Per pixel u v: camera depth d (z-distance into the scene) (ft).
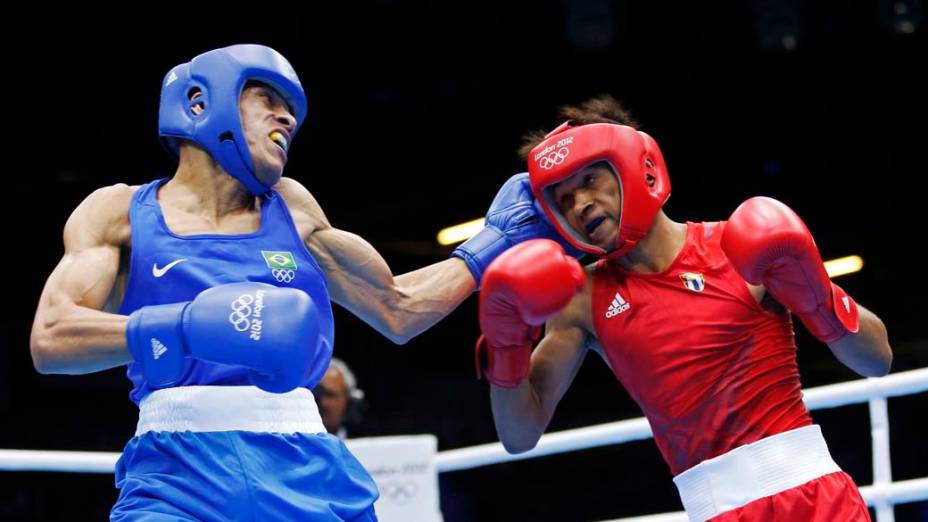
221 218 8.47
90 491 31.55
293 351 7.14
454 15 30.94
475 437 39.22
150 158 31.32
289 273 8.25
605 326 9.26
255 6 28.73
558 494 37.78
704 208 38.52
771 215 8.35
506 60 32.50
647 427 12.58
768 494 8.52
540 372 9.49
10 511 29.71
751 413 8.83
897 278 40.37
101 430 32.94
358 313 9.19
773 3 30.73
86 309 7.64
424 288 9.32
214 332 7.09
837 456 37.55
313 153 34.81
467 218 38.47
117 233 8.22
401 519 14.02
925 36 32.32
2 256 32.78
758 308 9.00
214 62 8.37
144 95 29.99
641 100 34.55
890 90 34.35
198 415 7.70
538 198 9.32
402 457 14.19
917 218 38.29
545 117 34.37
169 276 7.95
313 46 30.63
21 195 32.45
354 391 14.79
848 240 39.50
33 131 30.27
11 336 32.50
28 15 27.17
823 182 38.22
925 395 37.76
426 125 34.40
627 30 32.22
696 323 8.96
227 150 8.27
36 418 32.09
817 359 41.09
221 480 7.51
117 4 27.50
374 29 30.76
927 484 11.01
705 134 36.29
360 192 37.06
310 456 7.93
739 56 33.14
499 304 8.39
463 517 36.22
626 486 37.58
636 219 8.96
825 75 33.86
